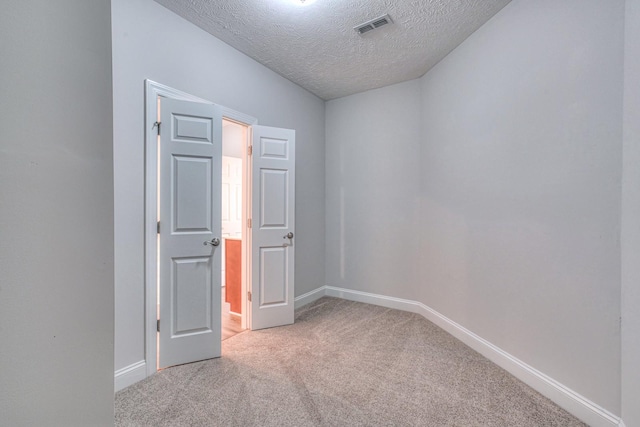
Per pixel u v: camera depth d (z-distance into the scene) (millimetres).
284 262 2920
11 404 533
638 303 1271
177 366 2086
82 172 646
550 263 1728
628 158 1334
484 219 2262
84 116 651
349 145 3719
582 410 1535
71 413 623
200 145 2189
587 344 1527
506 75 2049
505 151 2057
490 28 2197
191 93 2246
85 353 649
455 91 2607
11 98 529
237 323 2957
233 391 1785
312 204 3654
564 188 1650
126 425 1488
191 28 2248
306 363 2129
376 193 3512
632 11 1312
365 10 2117
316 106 3725
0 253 516
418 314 3174
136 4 1894
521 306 1927
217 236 2264
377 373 1993
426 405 1658
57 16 603
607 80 1439
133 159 1891
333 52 2688
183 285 2125
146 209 1958
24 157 547
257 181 2797
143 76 1938
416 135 3232
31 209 558
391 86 3400
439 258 2838
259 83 2885
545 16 1761
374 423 1513
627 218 1339
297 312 3252
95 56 677
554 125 1706
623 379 1363
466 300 2461
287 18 2203
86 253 652
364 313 3213
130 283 1879
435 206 2908
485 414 1588
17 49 538
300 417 1555
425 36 2436
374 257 3529
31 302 559
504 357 2047
